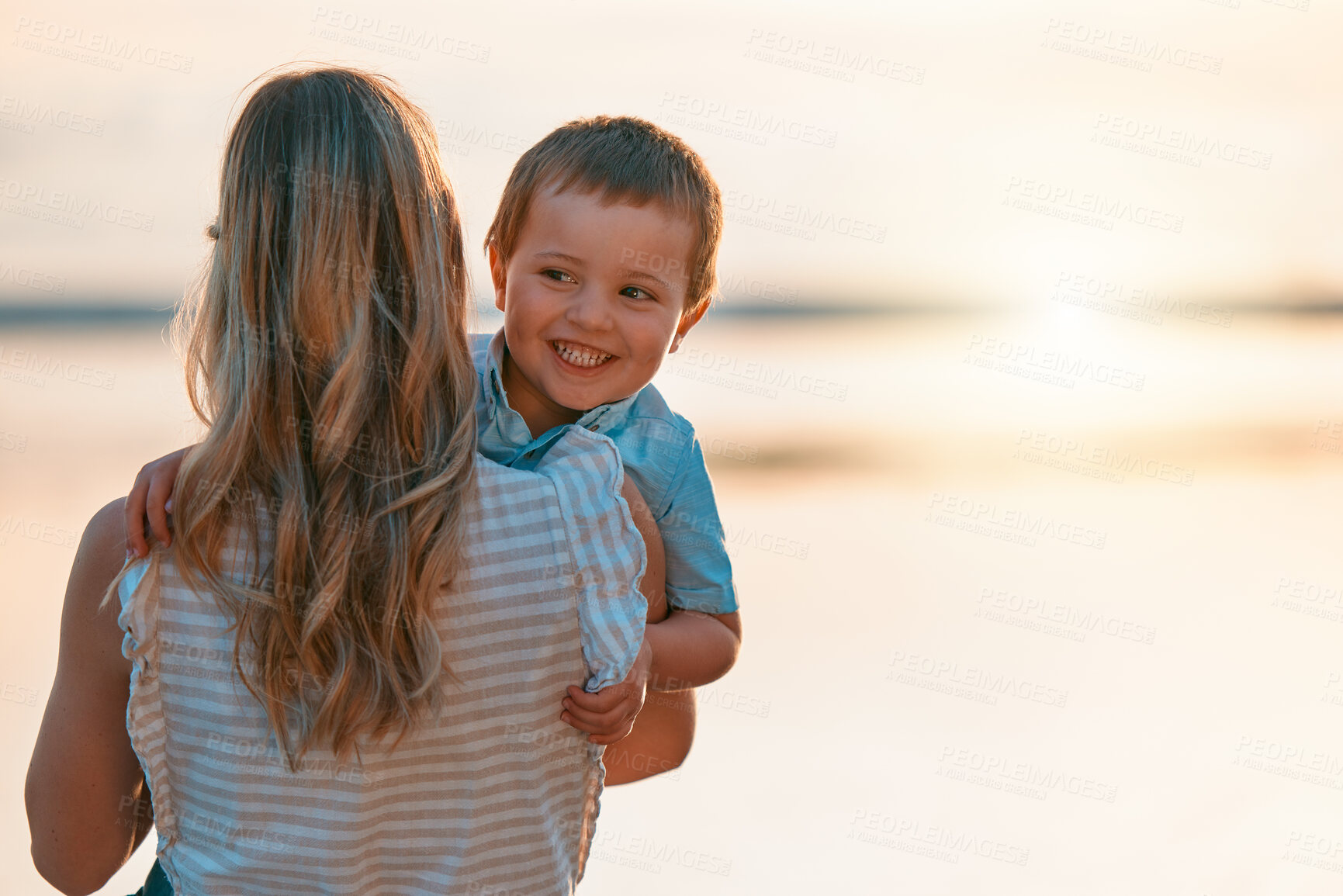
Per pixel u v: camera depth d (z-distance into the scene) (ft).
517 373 5.92
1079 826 12.66
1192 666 17.51
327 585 3.54
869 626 18.38
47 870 4.10
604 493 4.00
